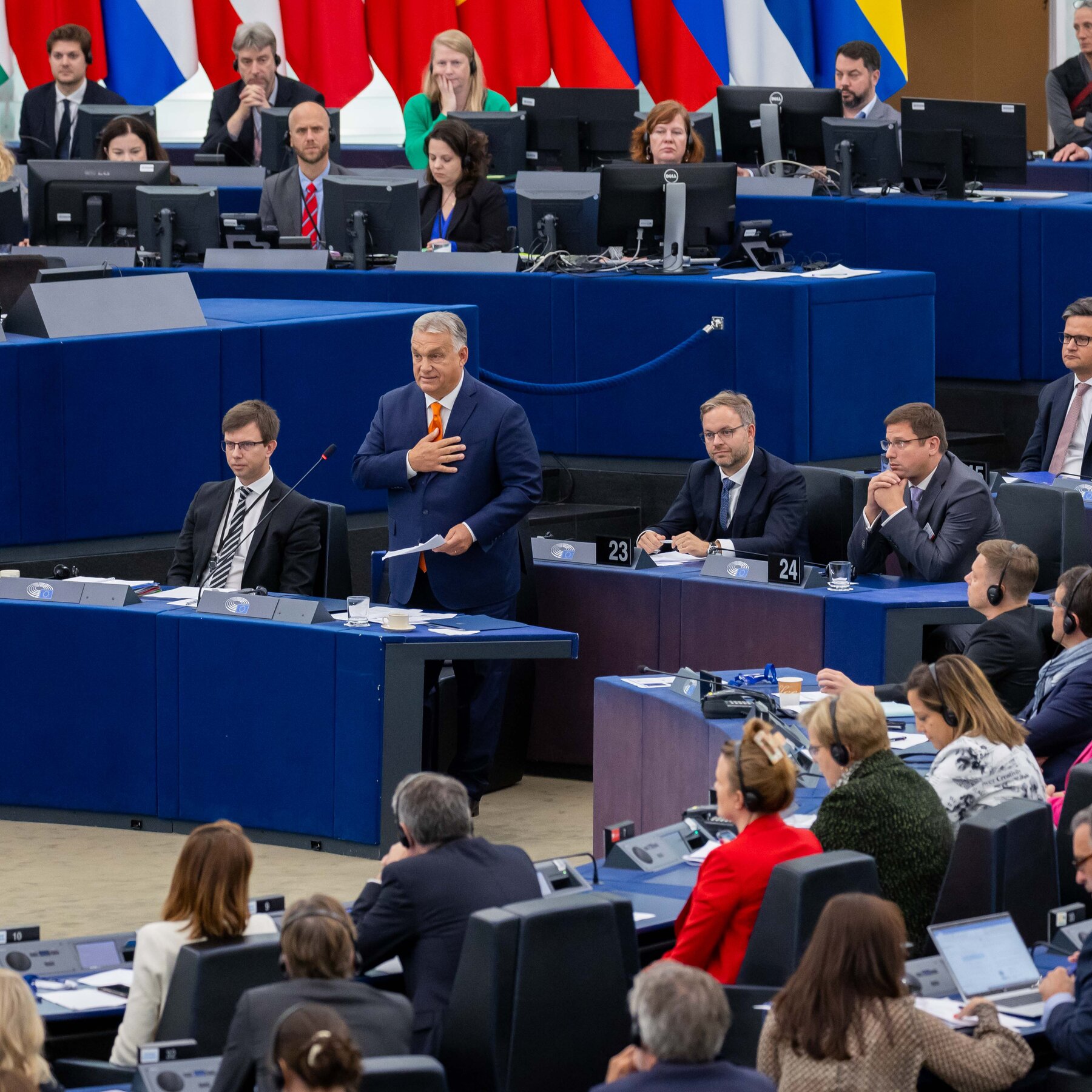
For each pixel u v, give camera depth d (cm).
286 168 3622
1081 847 1269
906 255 3319
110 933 1549
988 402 3288
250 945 1251
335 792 2080
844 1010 1121
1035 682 1909
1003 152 3291
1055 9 4816
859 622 2125
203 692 2134
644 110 4212
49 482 2488
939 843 1384
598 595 2386
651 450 2953
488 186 3128
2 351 2419
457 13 4416
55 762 2208
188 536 2306
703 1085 1009
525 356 3006
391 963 1410
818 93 3500
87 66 3784
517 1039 1189
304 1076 949
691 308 2883
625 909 1232
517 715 2419
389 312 2752
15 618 2197
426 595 2248
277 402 2645
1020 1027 1230
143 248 3112
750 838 1338
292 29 4322
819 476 2462
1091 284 3175
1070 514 2270
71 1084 1274
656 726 1964
